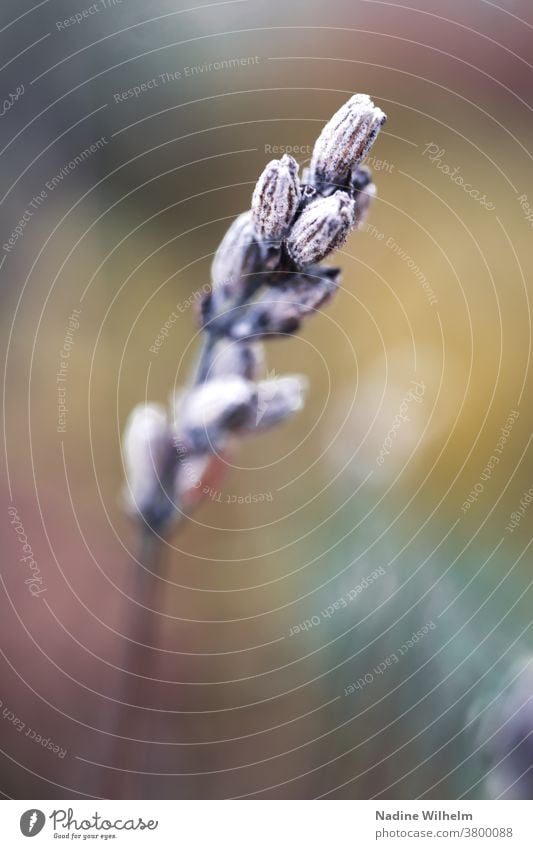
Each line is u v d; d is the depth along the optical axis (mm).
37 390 182
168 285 193
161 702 163
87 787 155
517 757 145
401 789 156
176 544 173
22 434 178
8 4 177
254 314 127
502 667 158
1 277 182
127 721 153
